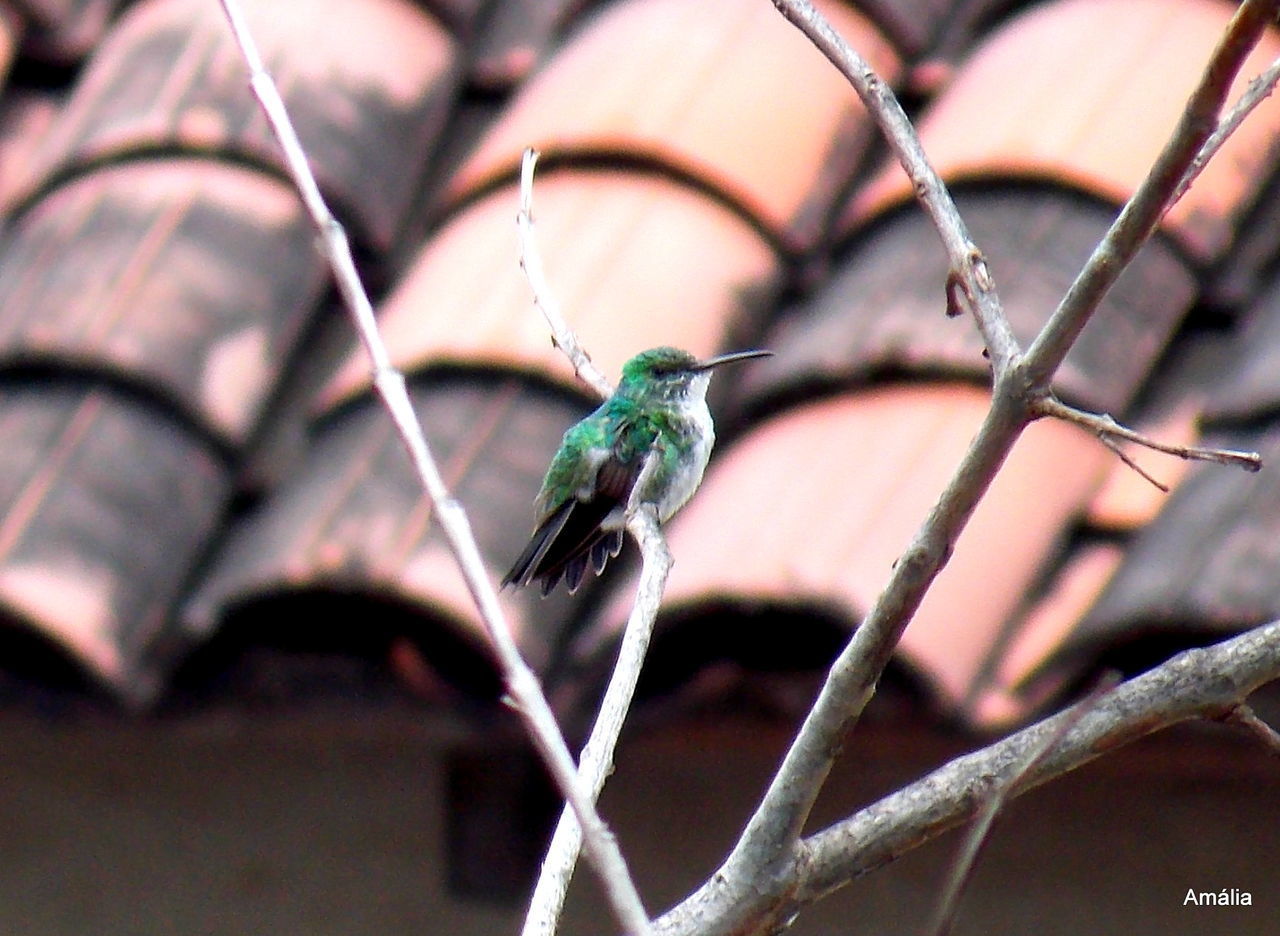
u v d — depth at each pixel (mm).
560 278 10008
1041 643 8359
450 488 9102
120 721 9023
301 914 10719
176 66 11414
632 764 10328
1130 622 8023
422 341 9820
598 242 10188
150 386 9633
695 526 8953
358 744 10742
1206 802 9844
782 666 8445
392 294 10531
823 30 5934
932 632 8242
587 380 6598
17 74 12055
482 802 10328
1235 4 10969
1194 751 8859
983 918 10062
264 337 10078
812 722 5383
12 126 11750
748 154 10602
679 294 9969
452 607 8562
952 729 8188
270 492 9602
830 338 9602
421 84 11586
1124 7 11094
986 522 8727
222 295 10133
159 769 10930
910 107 11227
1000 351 5121
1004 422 5043
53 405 9656
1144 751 8961
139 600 8977
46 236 10570
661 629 8438
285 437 9828
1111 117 10320
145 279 10086
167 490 9375
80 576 8930
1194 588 7996
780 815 5445
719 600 8289
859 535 8469
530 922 5156
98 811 10930
